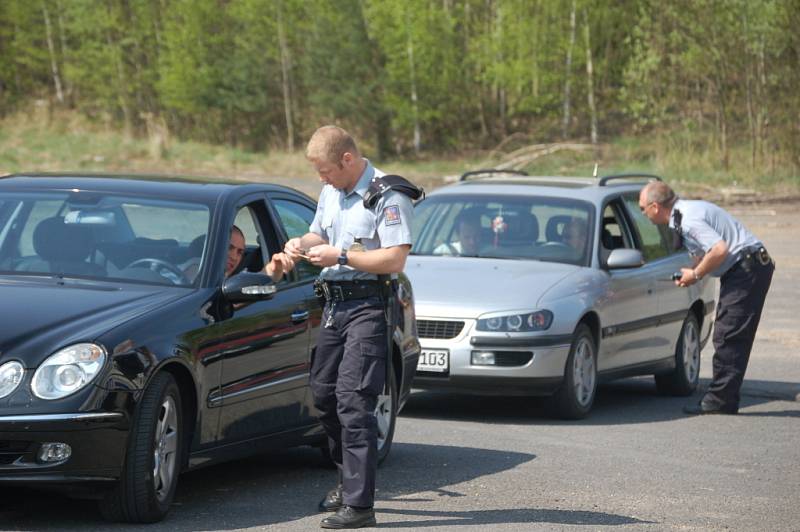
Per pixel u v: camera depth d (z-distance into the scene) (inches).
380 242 657.6
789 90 5378.9
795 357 1588.3
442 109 7416.3
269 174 5885.8
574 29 6894.7
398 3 7126.0
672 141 5743.1
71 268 725.9
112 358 624.4
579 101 7381.9
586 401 1151.0
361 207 658.8
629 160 6171.3
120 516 643.5
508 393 1098.1
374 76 7342.5
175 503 716.0
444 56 7313.0
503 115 7657.5
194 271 729.0
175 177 842.8
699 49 5536.4
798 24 5329.7
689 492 815.1
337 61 7283.5
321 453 857.5
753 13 5339.6
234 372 718.5
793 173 5310.0
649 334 1279.5
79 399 608.7
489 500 764.0
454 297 1113.4
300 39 7854.3
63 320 641.6
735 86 5816.9
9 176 821.2
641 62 5831.7
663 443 1018.1
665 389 1368.1
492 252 1237.1
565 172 5984.3
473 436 1023.6
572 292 1139.9
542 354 1093.1
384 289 662.5
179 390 677.3
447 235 1264.8
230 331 714.2
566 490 807.1
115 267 728.3
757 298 1190.3
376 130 7426.2
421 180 5462.6
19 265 728.3
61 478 609.3
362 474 660.7
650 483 841.5
